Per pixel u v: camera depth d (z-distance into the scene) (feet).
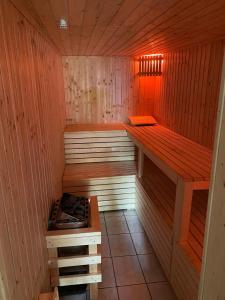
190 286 5.77
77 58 12.45
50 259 5.96
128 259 8.26
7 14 3.49
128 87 13.23
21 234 3.79
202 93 8.78
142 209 10.05
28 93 4.54
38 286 4.77
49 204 6.54
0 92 3.10
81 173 11.12
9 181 3.31
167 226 7.22
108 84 13.01
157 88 13.24
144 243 9.11
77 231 5.98
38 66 5.58
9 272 3.16
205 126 8.70
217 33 6.59
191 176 6.07
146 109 13.67
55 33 6.61
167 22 5.37
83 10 4.46
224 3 4.05
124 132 12.17
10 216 3.30
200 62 8.85
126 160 12.69
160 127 12.51
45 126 6.19
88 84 12.87
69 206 7.07
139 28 5.95
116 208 11.37
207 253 3.19
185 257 5.98
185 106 10.16
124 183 11.10
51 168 7.07
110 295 6.87
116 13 4.67
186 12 4.56
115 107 13.39
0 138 3.04
